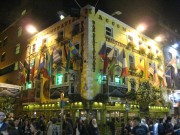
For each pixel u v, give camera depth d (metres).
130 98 22.03
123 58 21.48
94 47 20.86
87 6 21.59
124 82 22.95
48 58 22.59
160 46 30.56
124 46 24.27
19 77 27.95
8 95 22.42
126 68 21.28
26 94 26.41
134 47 25.33
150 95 22.95
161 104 26.67
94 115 19.31
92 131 11.23
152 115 25.20
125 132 12.24
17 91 24.66
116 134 18.08
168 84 29.28
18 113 26.88
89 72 19.84
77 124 12.30
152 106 25.06
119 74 22.16
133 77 24.27
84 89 19.58
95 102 19.44
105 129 18.30
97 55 21.08
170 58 32.12
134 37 26.11
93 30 21.25
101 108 19.83
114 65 20.73
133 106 22.83
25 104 26.17
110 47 22.61
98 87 20.41
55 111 21.91
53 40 24.92
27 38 29.89
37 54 26.67
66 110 20.73
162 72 27.89
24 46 30.33
